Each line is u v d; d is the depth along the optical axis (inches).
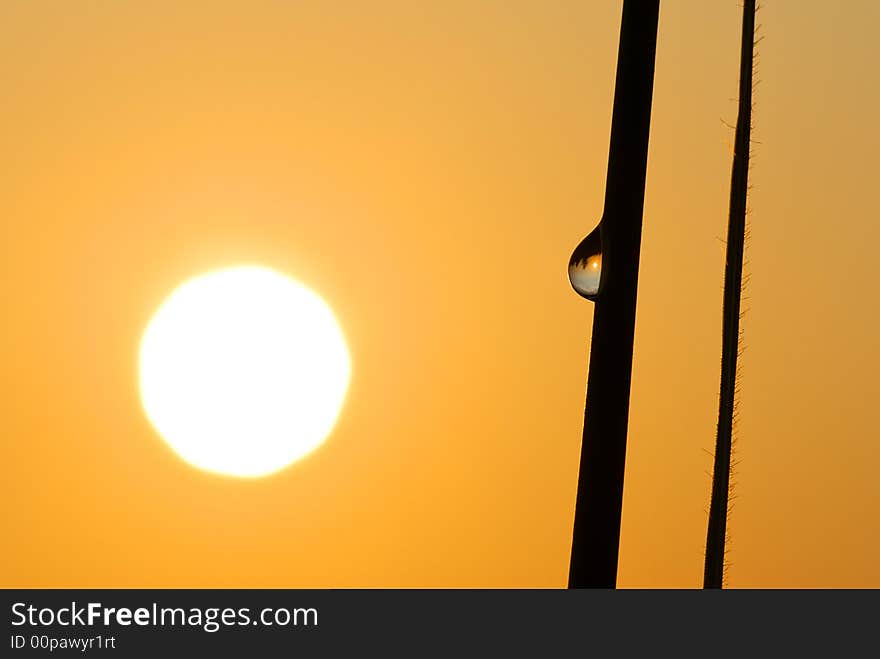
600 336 134.6
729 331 133.9
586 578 128.4
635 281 135.6
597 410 132.1
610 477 129.7
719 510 131.3
